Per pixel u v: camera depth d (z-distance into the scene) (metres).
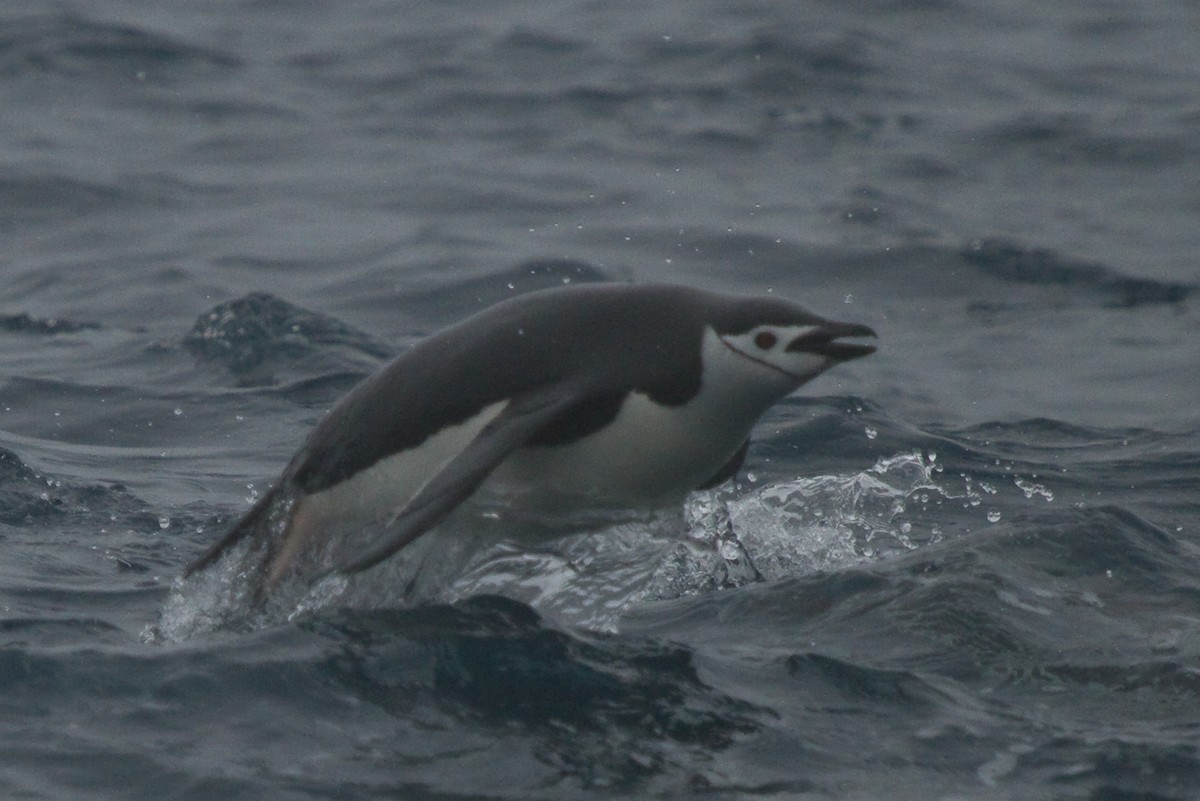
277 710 20.77
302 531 25.89
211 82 87.94
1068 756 19.98
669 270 56.38
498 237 60.09
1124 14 105.25
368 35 100.44
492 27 101.31
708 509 29.50
